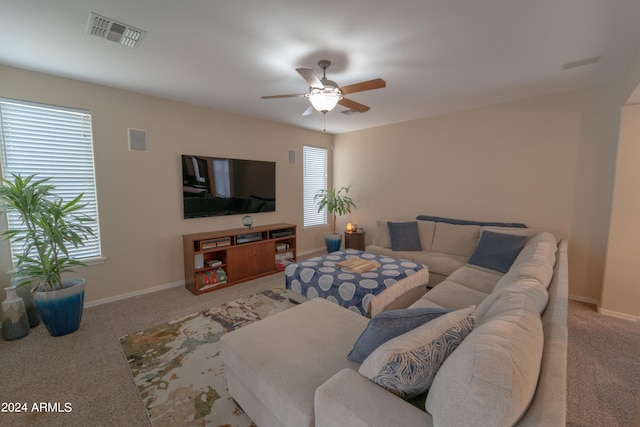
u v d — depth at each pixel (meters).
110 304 3.10
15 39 2.07
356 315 1.94
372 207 5.26
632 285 2.75
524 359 0.83
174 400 1.74
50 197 2.73
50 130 2.75
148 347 2.29
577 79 2.83
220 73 2.69
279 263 4.43
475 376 0.78
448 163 4.20
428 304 2.16
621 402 1.72
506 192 3.69
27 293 2.57
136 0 1.64
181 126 3.62
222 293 3.45
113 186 3.12
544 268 1.84
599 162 3.07
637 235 2.71
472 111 3.91
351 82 2.88
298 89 3.12
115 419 1.60
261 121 4.52
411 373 1.02
